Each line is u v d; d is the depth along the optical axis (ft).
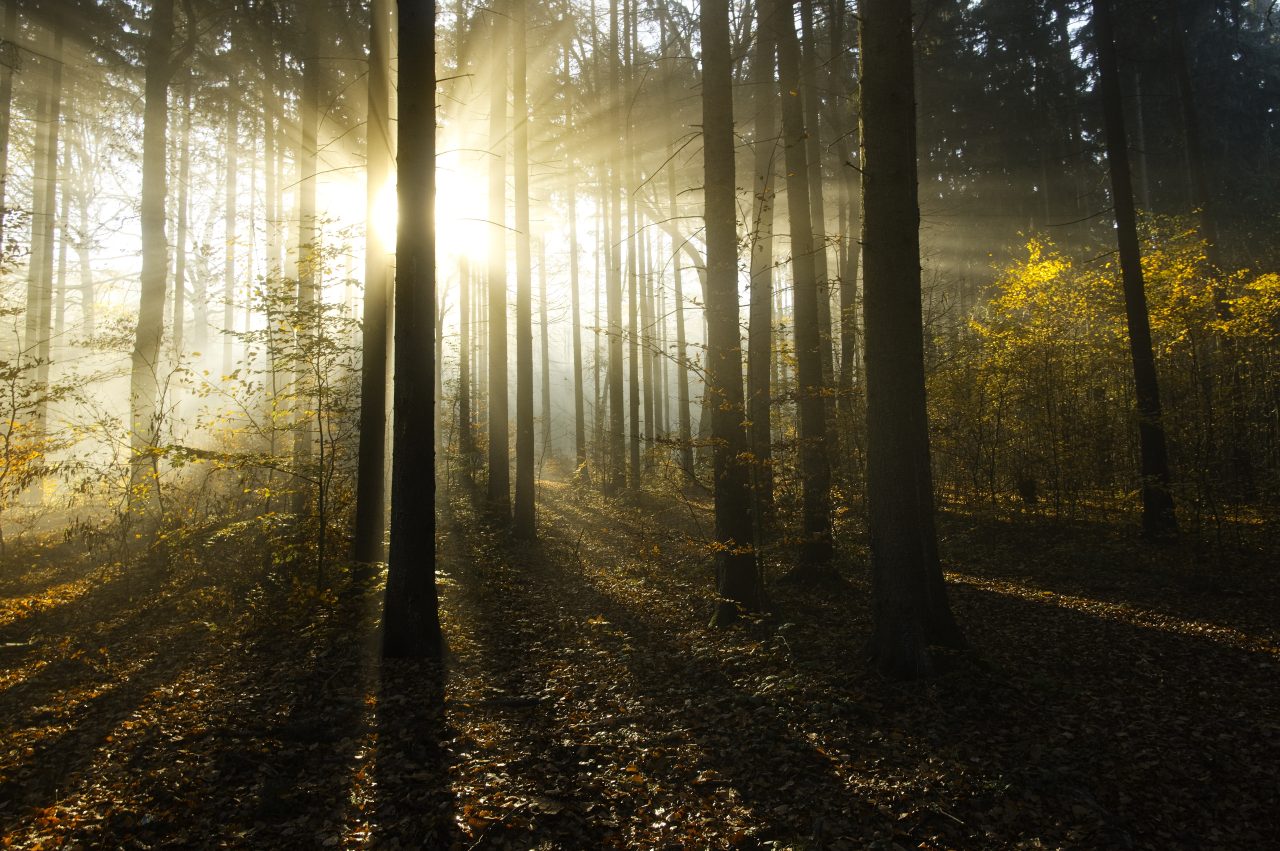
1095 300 47.62
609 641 27.30
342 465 35.65
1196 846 14.33
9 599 30.17
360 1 41.45
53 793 15.58
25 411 36.83
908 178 22.21
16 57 48.03
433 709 20.27
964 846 14.35
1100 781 16.53
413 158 23.84
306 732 18.60
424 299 24.09
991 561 41.86
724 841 14.56
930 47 69.21
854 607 30.81
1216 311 44.34
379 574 30.27
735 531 28.50
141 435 36.04
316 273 29.63
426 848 14.07
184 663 23.35
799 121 36.40
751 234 31.30
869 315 22.47
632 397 71.00
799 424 38.22
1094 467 46.26
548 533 51.52
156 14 41.88
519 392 48.16
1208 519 40.50
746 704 20.90
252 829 14.60
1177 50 60.08
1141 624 28.27
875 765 17.31
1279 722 19.20
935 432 45.44
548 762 17.66
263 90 50.49
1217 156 77.46
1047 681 22.02
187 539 31.17
